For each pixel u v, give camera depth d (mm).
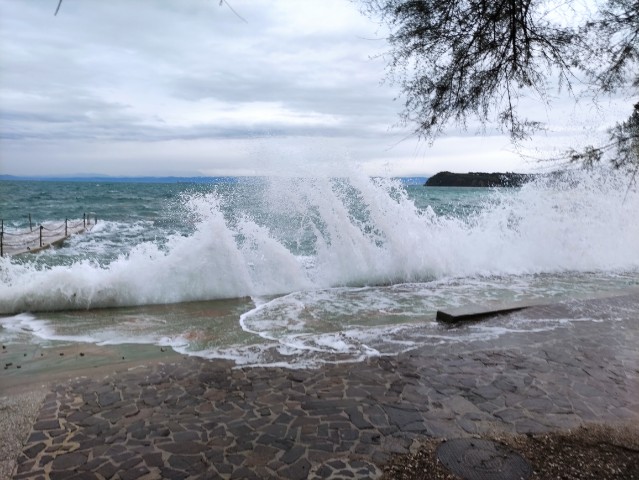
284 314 7090
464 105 2918
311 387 4207
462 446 3248
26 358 5004
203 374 4500
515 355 5121
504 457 3115
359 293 8711
